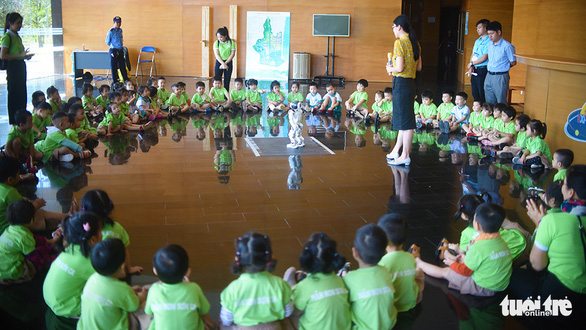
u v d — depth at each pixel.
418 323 2.89
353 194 4.93
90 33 14.27
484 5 13.66
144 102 8.50
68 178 5.31
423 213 4.48
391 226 2.91
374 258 2.62
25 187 5.02
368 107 10.23
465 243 3.56
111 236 3.20
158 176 5.40
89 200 3.19
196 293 2.53
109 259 2.54
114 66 11.64
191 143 6.94
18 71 6.88
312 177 5.45
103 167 5.73
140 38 14.34
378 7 14.17
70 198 4.74
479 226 3.14
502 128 7.00
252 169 5.69
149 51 14.16
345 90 12.66
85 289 2.61
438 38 17.98
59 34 14.19
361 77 14.55
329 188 5.09
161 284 2.54
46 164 5.83
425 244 3.87
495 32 7.64
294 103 9.78
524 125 6.21
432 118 8.49
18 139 5.39
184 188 5.01
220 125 8.28
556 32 8.63
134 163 5.91
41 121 6.44
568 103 6.40
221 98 9.77
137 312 2.75
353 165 5.96
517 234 3.49
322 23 14.03
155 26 14.28
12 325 2.84
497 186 5.29
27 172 5.34
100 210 3.20
